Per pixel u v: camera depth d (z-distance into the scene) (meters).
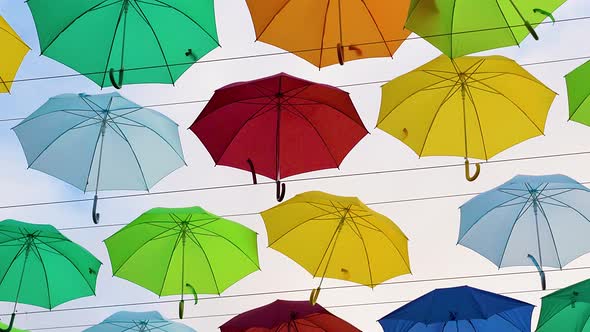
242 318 6.93
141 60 5.60
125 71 5.61
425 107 6.14
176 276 6.91
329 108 6.06
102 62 5.58
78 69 5.58
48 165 6.39
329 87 5.87
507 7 5.11
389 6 5.38
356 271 6.82
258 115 6.14
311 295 6.77
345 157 6.27
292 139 6.21
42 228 6.56
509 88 5.98
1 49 5.55
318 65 5.54
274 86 5.91
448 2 5.09
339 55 5.39
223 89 5.95
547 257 6.70
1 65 5.55
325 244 6.80
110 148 6.42
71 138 6.40
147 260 6.89
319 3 5.45
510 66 5.81
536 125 6.09
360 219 6.64
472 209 6.67
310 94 5.96
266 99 6.04
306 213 6.72
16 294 6.89
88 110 6.25
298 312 6.88
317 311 6.88
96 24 5.57
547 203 6.64
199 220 6.68
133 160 6.43
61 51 5.57
